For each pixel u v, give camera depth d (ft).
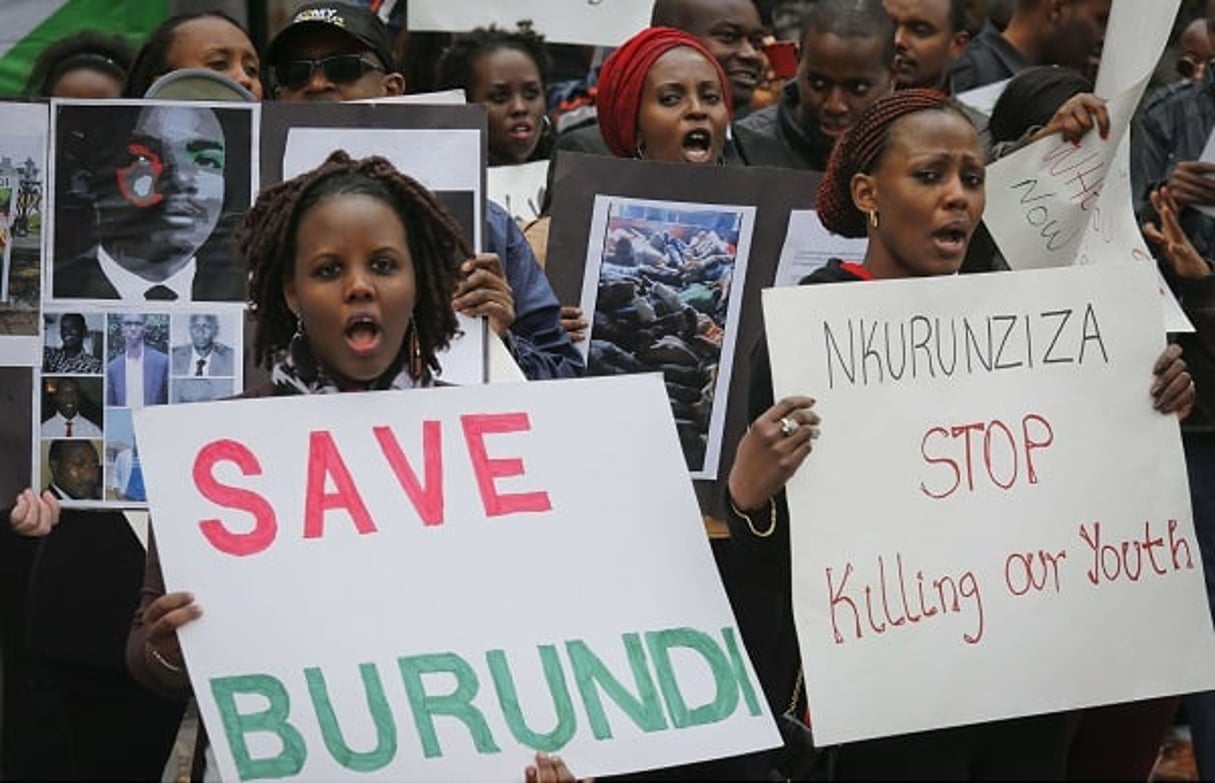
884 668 13.51
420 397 12.55
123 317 15.19
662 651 12.35
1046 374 14.12
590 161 16.66
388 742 11.82
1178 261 17.87
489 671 12.08
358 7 18.51
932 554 13.71
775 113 20.47
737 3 21.53
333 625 11.98
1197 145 18.34
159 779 16.53
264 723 11.73
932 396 13.89
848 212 15.20
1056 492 13.99
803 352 13.73
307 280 12.34
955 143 14.57
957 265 14.70
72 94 19.67
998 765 15.24
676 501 12.66
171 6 21.62
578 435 12.66
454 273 12.87
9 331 15.12
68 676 16.35
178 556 11.96
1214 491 17.74
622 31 21.79
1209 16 20.17
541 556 12.37
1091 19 21.76
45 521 14.98
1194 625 14.11
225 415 12.25
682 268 16.67
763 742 12.32
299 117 15.24
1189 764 21.16
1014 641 13.76
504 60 21.53
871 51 19.63
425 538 12.26
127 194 15.20
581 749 12.05
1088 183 16.37
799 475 13.57
